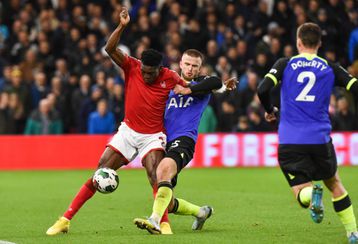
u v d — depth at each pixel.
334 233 27.75
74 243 25.80
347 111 59.03
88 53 62.34
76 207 28.31
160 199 26.12
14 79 58.34
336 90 60.22
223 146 57.75
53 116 57.69
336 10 64.81
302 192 24.17
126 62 27.75
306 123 24.62
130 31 64.31
